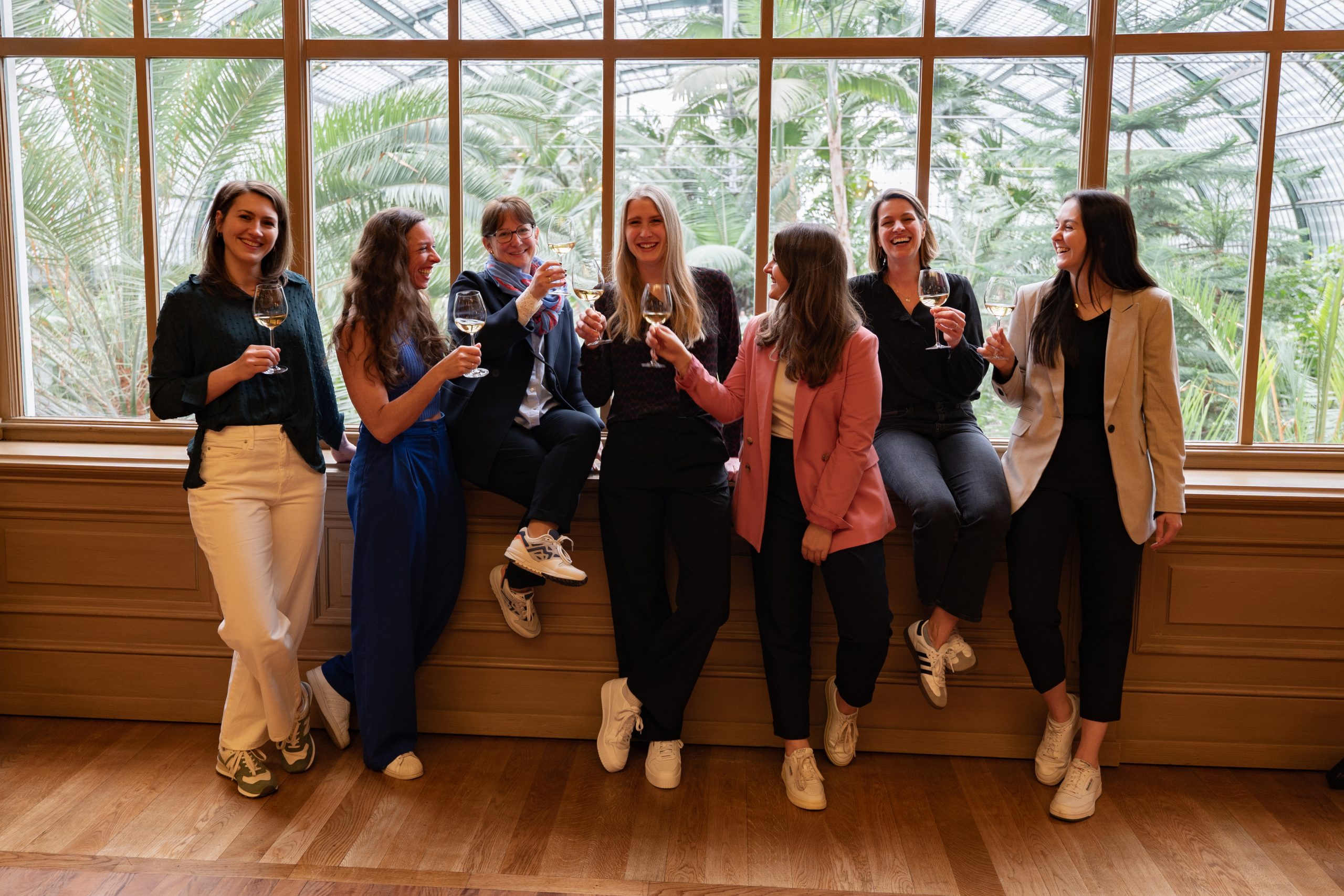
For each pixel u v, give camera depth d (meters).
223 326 2.47
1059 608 2.86
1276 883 2.28
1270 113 2.93
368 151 3.10
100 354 3.22
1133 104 2.96
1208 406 3.08
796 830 2.49
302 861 2.30
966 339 2.80
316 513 2.63
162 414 2.43
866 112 3.01
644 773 2.77
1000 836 2.47
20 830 2.41
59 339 3.22
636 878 2.26
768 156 3.03
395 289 2.61
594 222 3.09
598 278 2.63
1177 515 2.57
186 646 3.02
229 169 3.12
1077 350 2.60
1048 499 2.63
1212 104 2.95
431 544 2.78
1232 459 3.03
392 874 2.26
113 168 3.13
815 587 2.87
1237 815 2.60
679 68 3.01
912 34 2.97
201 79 3.08
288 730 2.62
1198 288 3.03
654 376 2.64
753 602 2.91
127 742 2.91
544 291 2.60
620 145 3.05
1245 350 3.03
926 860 2.36
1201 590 2.83
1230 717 2.86
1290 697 2.84
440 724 2.99
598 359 2.68
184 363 2.46
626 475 2.66
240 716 2.62
